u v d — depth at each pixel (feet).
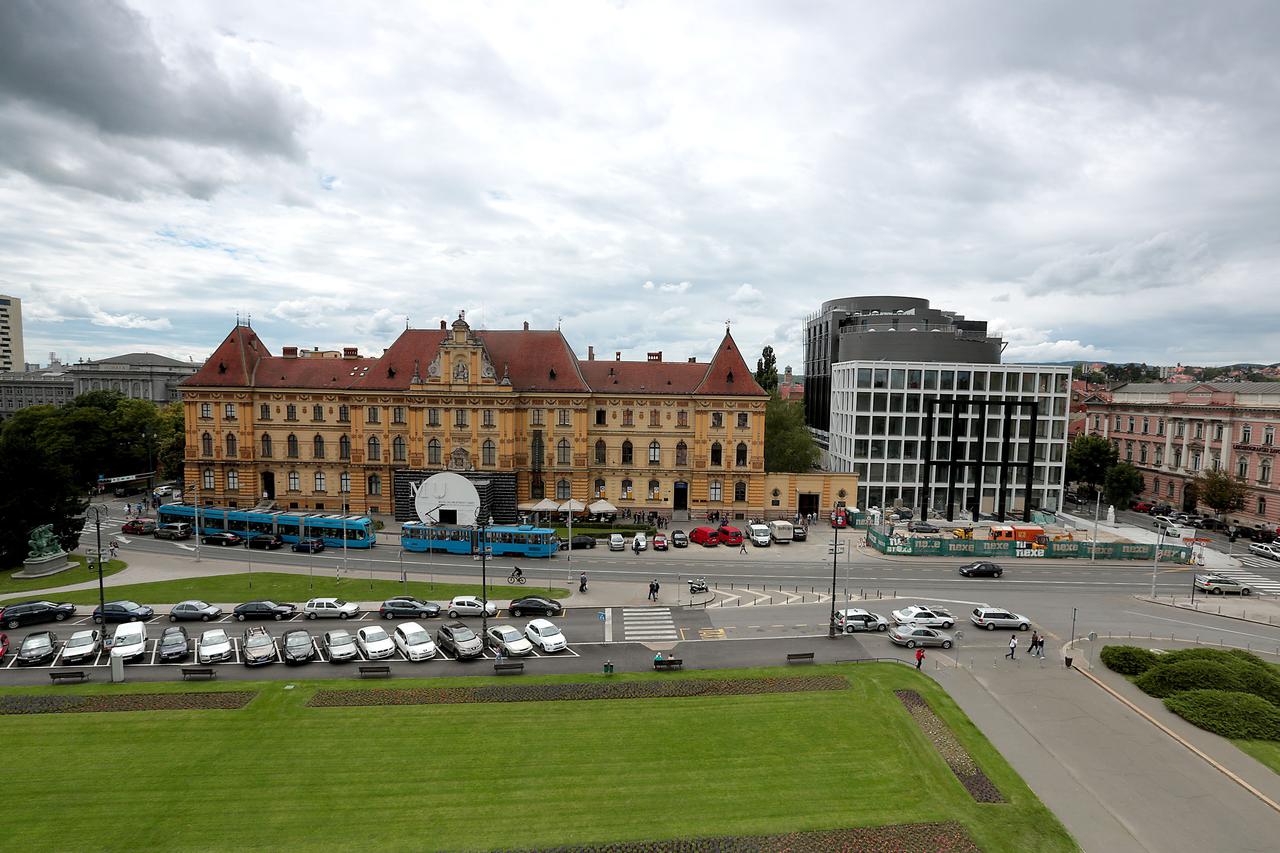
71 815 106.42
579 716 140.56
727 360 341.21
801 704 147.02
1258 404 342.85
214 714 139.23
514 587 233.76
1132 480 368.27
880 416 358.02
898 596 229.86
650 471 340.18
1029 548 286.46
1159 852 104.12
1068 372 358.02
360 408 332.39
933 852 101.76
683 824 106.73
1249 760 129.08
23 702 143.23
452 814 108.17
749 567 264.31
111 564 257.75
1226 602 231.71
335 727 134.51
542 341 343.26
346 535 276.82
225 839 101.50
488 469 322.96
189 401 337.52
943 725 139.03
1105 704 151.64
